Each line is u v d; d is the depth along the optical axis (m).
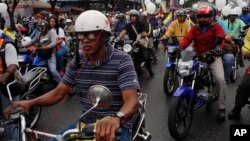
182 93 4.60
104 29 2.56
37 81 4.12
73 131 2.17
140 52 8.88
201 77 5.26
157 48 14.77
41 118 5.86
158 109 6.27
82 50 2.66
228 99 6.86
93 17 2.53
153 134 5.04
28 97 4.95
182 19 7.80
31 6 28.31
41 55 6.64
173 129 4.55
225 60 6.01
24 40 7.39
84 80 2.73
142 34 8.91
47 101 2.84
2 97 3.96
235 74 8.53
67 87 2.89
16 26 14.14
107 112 2.70
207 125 5.35
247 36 4.92
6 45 3.91
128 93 2.53
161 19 18.84
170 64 6.96
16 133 2.75
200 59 5.27
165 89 7.05
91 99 2.26
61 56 7.32
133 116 2.69
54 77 6.81
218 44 5.34
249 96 5.39
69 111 6.26
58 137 2.22
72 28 12.38
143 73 9.80
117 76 2.64
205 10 5.33
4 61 3.93
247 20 12.83
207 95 5.24
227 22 9.38
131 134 2.66
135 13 8.77
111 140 2.10
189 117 4.92
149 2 16.27
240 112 5.87
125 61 2.63
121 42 8.75
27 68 6.40
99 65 2.66
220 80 5.32
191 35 5.62
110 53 2.66
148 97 7.14
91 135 2.13
